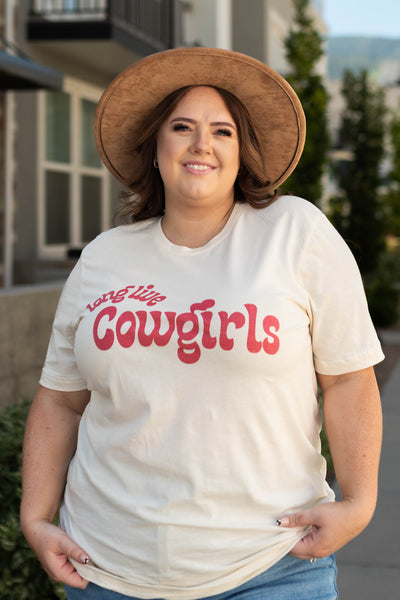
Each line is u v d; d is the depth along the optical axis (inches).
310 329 74.4
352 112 509.0
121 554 72.4
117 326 72.7
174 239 79.1
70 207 406.0
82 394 84.2
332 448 74.9
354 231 499.8
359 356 73.4
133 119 84.6
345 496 73.0
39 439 82.8
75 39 356.5
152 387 71.0
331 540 70.1
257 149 81.0
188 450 70.1
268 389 70.2
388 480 208.1
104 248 79.9
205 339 69.9
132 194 90.2
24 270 344.2
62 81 275.7
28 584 121.1
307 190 421.4
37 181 370.3
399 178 814.5
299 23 452.4
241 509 70.4
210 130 77.7
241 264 73.6
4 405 211.2
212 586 70.0
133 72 79.3
